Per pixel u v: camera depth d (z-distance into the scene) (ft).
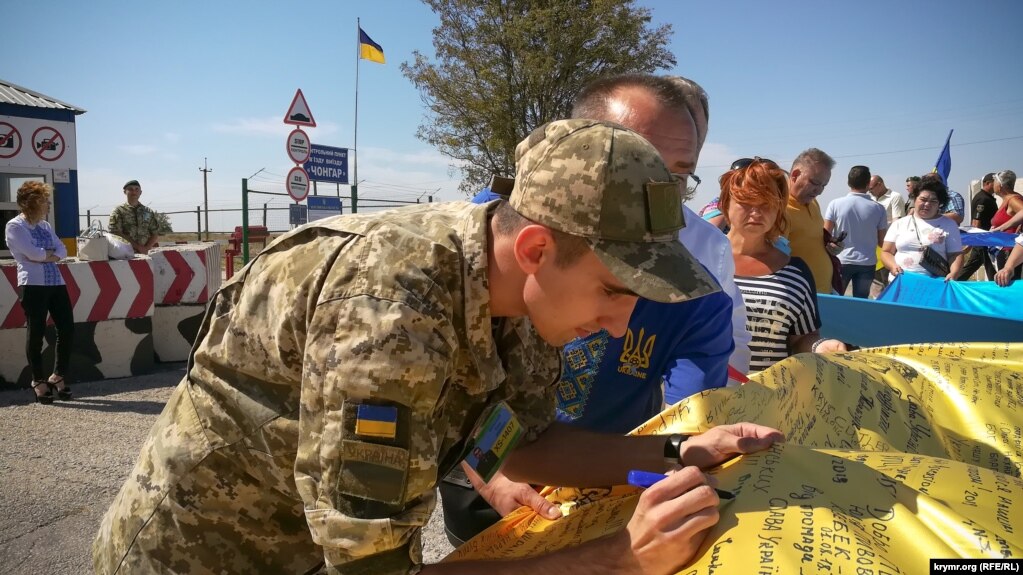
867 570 3.36
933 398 6.07
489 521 6.67
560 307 4.00
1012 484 4.14
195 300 25.39
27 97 39.65
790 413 5.50
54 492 13.15
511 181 4.42
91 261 21.95
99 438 16.42
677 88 6.76
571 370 6.35
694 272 3.81
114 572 4.45
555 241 3.84
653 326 6.22
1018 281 16.46
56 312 19.57
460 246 4.01
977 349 6.83
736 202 9.64
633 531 3.88
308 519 3.69
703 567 3.68
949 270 23.52
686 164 6.63
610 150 3.81
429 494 3.80
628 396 6.45
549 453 5.09
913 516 3.81
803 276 9.74
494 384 4.26
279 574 4.54
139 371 23.08
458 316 4.02
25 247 18.99
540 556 3.97
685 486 3.87
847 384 5.96
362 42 52.16
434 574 3.83
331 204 50.72
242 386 4.25
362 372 3.55
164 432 4.48
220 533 4.36
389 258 3.80
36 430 16.99
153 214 35.76
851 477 4.18
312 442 3.72
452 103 72.38
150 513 4.37
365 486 3.57
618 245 3.75
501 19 71.00
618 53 69.97
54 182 40.14
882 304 12.56
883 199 38.45
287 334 3.97
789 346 9.88
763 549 3.59
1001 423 5.62
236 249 57.47
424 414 3.68
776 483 4.18
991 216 36.73
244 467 4.26
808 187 16.14
